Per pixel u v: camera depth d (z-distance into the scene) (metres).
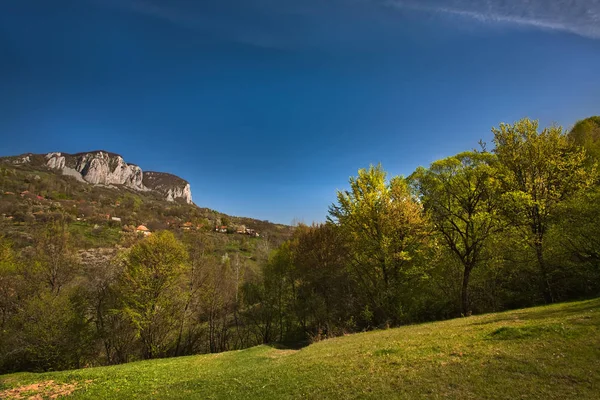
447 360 9.95
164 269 31.86
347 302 32.56
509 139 25.22
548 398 6.76
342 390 9.20
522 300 26.83
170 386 14.21
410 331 17.89
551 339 9.77
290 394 9.78
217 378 14.23
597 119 37.75
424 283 27.34
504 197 24.25
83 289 33.59
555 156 23.77
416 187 30.28
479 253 26.86
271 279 42.91
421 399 7.70
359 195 27.19
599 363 7.69
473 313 27.56
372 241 25.73
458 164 27.69
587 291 23.77
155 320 31.22
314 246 37.94
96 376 18.95
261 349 26.77
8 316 30.56
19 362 28.53
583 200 22.25
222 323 43.47
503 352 9.52
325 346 19.28
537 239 23.11
